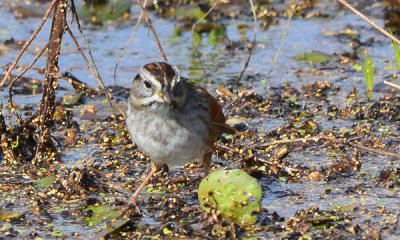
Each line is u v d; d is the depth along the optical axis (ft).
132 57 56.29
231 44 58.18
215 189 31.12
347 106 46.01
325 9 65.77
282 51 56.95
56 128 43.73
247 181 31.07
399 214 31.55
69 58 56.08
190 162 34.94
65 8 36.65
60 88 50.93
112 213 32.60
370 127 42.45
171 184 35.81
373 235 29.35
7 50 56.90
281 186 35.32
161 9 65.77
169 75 30.42
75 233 30.78
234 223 30.45
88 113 45.52
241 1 65.98
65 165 38.45
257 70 53.31
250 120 44.57
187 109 30.99
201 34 61.16
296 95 48.47
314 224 30.71
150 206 33.37
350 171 36.60
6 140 38.55
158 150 31.40
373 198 33.45
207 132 31.94
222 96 48.32
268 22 60.90
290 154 39.17
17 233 30.83
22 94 49.57
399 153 38.55
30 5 67.62
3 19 64.95
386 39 58.08
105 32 62.13
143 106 30.83
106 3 66.59
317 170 36.91
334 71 52.65
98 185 35.47
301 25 62.59
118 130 42.88
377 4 64.08
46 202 33.91
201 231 30.63
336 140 36.83
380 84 49.32
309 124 42.60
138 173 37.40
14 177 36.78
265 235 30.07
